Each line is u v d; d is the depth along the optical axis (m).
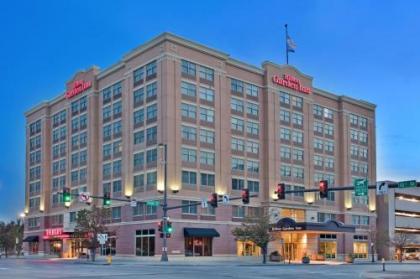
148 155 77.00
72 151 97.19
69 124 99.00
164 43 75.75
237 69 85.31
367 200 105.88
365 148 107.88
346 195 100.94
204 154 78.12
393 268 55.31
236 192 81.88
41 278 31.80
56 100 104.25
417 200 115.50
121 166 83.25
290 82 92.69
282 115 90.56
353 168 103.81
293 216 89.50
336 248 93.12
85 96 94.00
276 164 87.88
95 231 72.25
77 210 93.81
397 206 109.56
